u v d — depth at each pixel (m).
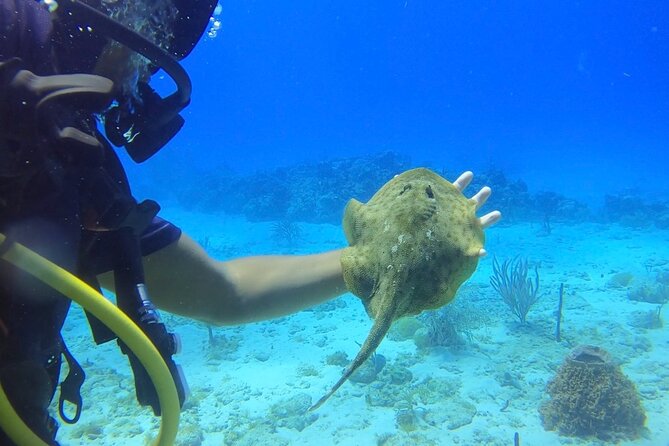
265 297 2.33
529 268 14.79
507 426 6.65
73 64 1.46
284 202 27.62
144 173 52.75
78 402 1.56
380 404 7.30
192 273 2.16
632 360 8.45
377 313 1.71
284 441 6.57
